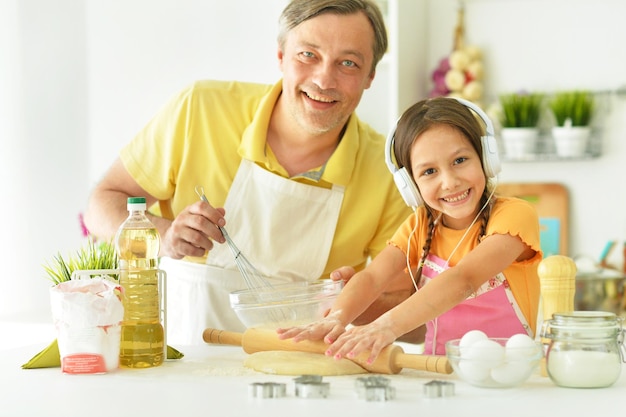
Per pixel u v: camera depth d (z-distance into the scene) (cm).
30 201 349
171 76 342
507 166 328
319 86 181
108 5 347
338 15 179
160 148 206
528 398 116
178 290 205
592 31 318
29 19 348
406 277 183
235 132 202
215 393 122
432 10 337
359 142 204
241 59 332
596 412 107
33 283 350
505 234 151
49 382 132
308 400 116
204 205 170
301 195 197
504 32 327
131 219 148
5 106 343
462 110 157
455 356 124
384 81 322
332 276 171
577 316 124
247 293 153
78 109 353
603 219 317
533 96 315
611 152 315
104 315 138
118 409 112
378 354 135
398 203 204
